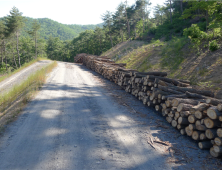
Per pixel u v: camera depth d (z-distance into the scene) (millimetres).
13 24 47250
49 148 4137
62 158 3777
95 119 6125
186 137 5137
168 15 56938
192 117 4707
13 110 6551
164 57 16203
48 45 95812
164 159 3982
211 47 12023
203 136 4395
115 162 3756
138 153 4164
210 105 4422
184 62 13180
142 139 4867
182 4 45938
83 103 7930
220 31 12852
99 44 71750
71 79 14391
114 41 67812
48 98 8305
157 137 5035
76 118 6109
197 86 9414
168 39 31078
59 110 6793
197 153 4281
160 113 7102
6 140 4434
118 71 12031
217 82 8820
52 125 5426
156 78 7328
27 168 3414
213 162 3910
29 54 73688
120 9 53375
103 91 10641
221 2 11734
